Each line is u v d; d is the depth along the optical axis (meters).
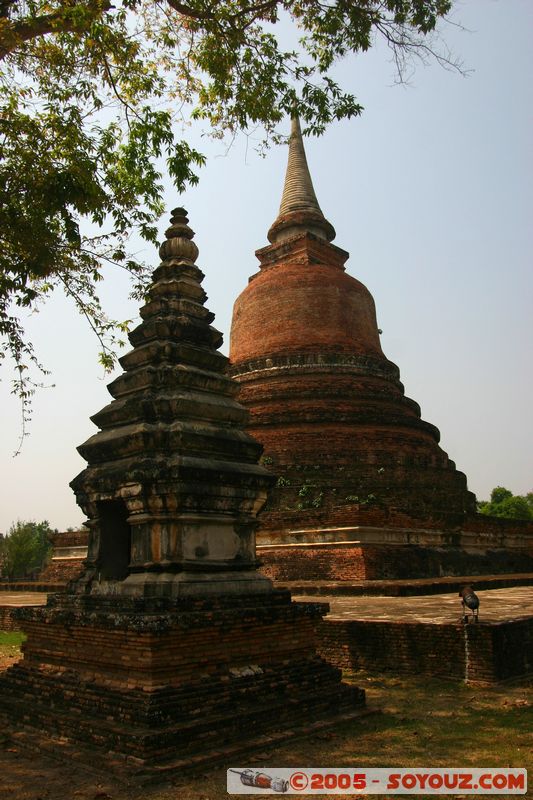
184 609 8.19
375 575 22.50
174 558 8.69
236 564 9.27
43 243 11.43
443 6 13.27
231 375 32.94
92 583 9.45
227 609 8.58
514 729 8.41
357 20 13.50
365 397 30.31
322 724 8.34
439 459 30.70
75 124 11.10
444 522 26.84
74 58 11.85
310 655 9.38
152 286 10.87
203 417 9.62
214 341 10.52
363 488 26.28
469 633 11.35
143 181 12.20
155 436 9.09
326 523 23.77
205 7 12.57
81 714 7.82
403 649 12.08
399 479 27.94
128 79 12.24
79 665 8.46
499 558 29.84
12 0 10.65
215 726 7.41
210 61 13.08
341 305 33.56
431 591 19.78
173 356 9.91
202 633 7.98
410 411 32.75
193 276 10.86
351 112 13.98
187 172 12.01
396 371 34.25
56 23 11.00
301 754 7.41
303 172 39.72
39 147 10.93
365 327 34.28
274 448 28.23
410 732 8.27
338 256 38.09
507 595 18.69
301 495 26.25
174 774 6.73
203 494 8.93
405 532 24.72
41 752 7.54
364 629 12.62
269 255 37.59
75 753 7.24
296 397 29.97
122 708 7.39
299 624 9.26
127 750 6.92
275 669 8.70
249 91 13.64
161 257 11.07
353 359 31.81
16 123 10.72
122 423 9.84
